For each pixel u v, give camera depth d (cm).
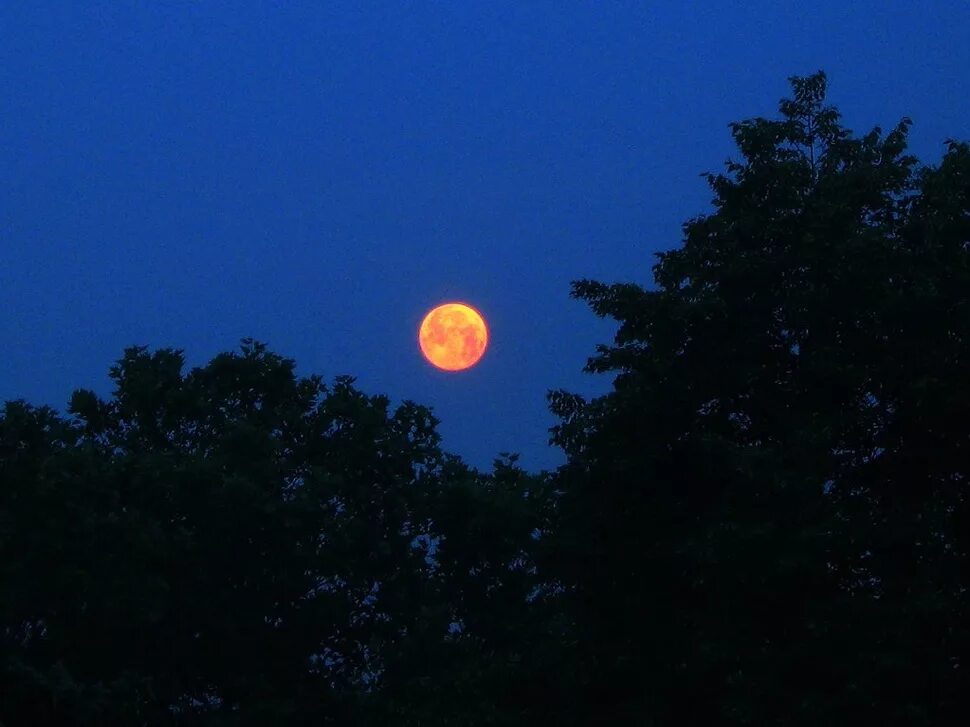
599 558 7688
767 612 7012
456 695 10519
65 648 11300
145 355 13650
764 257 7769
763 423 7669
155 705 12069
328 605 12650
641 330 7812
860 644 6562
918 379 6988
